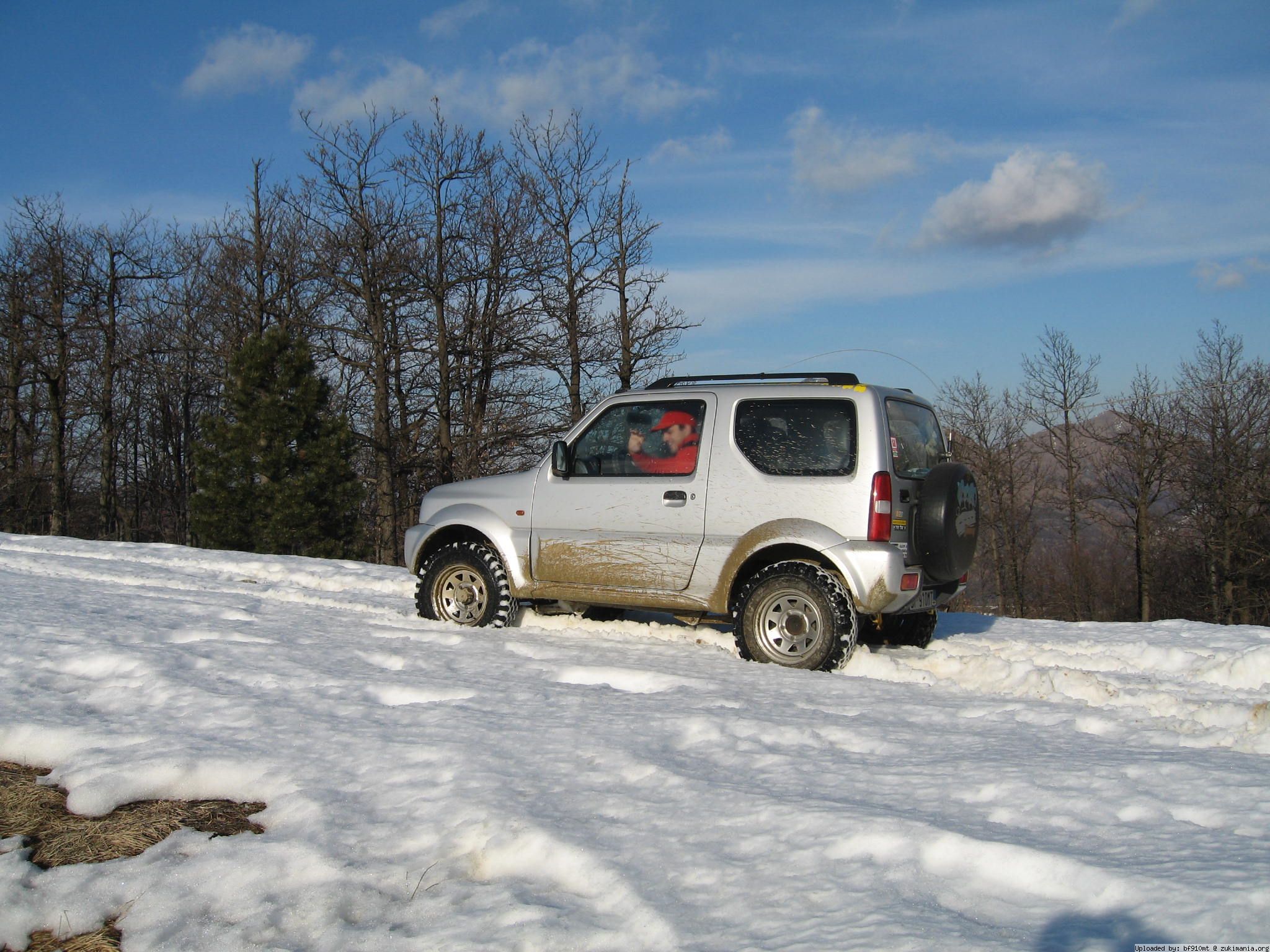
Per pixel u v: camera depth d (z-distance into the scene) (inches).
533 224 1258.6
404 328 1288.1
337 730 173.3
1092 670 265.0
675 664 237.6
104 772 154.4
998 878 112.2
